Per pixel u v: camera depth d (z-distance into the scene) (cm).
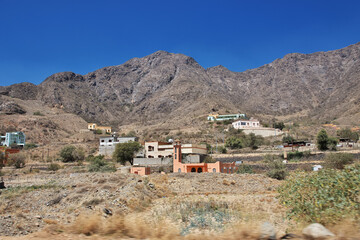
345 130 13675
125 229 1097
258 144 12400
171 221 1877
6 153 9750
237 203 2806
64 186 4378
